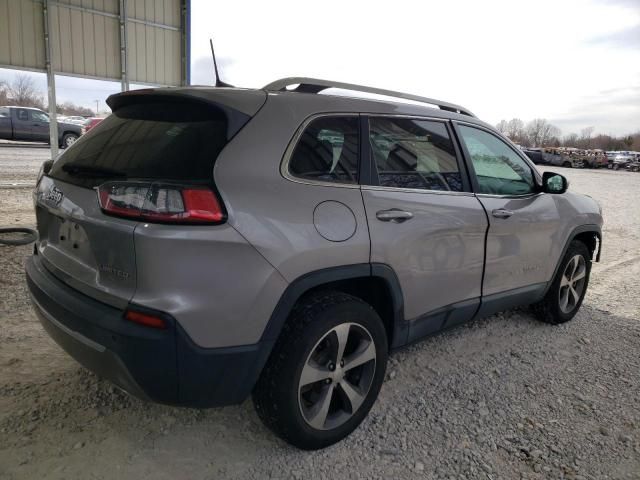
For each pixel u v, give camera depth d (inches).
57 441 96.4
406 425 107.9
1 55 318.0
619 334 164.6
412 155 114.3
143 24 371.6
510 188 142.3
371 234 98.3
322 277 91.1
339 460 95.8
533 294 152.4
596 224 173.6
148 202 76.2
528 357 143.8
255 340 84.4
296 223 87.5
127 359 77.6
